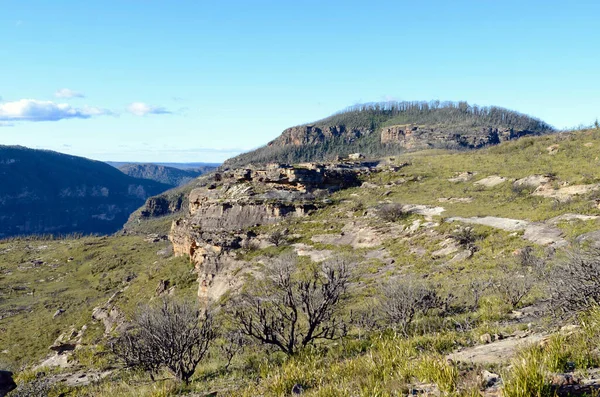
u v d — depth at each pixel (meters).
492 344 8.29
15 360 43.25
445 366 5.77
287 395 7.20
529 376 4.46
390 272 27.39
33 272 116.12
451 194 46.09
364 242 38.06
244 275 37.12
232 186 64.50
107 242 144.88
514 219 31.22
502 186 44.41
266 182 61.75
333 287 11.85
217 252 43.69
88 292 89.00
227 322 16.02
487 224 31.86
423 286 15.24
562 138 60.12
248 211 54.09
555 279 9.21
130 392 10.31
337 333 13.05
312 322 11.52
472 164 61.00
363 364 7.78
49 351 43.12
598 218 25.78
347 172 66.31
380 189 56.53
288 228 46.69
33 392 12.60
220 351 13.25
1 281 105.56
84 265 118.06
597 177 36.25
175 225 65.38
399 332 11.70
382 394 5.61
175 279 47.75
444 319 12.88
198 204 66.56
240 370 10.77
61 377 16.95
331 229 43.31
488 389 4.93
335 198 56.41
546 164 48.38
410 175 60.94
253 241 44.69
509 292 14.33
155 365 11.14
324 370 8.23
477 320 12.30
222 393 8.60
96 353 21.27
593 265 8.30
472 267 23.52
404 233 36.62
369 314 14.49
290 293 11.44
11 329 59.44
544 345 6.16
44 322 61.56
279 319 11.48
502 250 25.34
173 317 11.09
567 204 31.14
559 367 5.20
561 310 8.64
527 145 63.66
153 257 111.44
